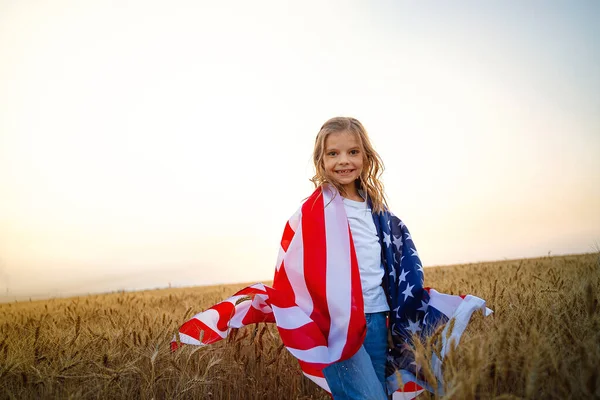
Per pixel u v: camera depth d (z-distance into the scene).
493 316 2.87
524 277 4.75
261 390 3.19
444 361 2.04
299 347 2.45
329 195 2.82
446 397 1.66
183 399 3.09
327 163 2.80
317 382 2.45
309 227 2.74
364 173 2.94
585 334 2.25
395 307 2.84
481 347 1.90
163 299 8.29
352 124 2.82
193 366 3.18
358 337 2.44
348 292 2.54
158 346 3.08
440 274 7.85
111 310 5.73
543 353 1.92
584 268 4.32
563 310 2.58
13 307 8.23
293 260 2.72
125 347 3.33
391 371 2.75
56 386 2.95
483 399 1.90
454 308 2.73
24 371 3.04
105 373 2.94
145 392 2.87
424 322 2.79
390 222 3.04
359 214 2.81
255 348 3.29
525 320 2.41
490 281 4.78
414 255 2.96
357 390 2.38
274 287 2.86
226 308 3.02
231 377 3.31
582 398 1.73
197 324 2.92
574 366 1.94
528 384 1.74
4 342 3.35
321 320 2.57
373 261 2.77
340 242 2.68
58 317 5.49
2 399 2.91
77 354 3.23
